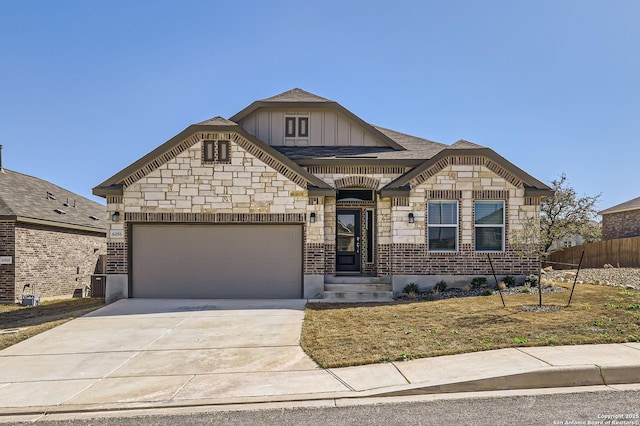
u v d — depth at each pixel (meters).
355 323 9.59
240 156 13.77
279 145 16.73
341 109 16.72
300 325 9.83
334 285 13.96
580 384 6.15
